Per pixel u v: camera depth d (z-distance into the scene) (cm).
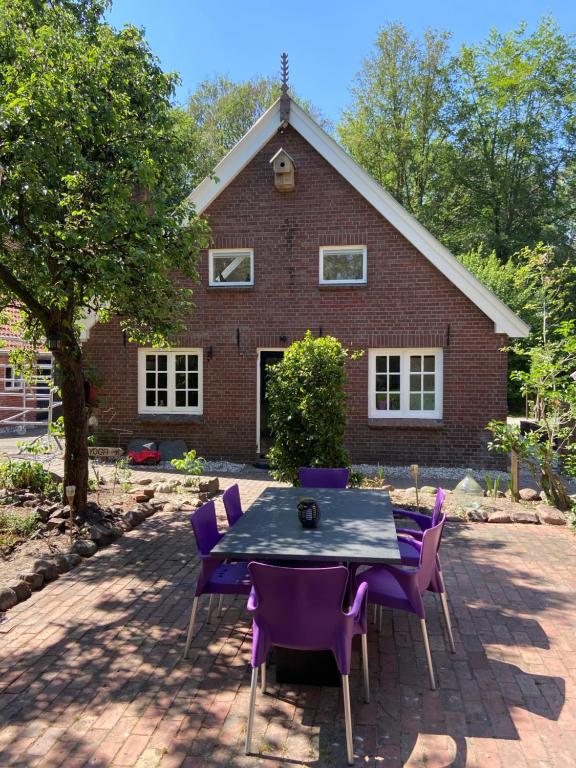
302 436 735
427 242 1100
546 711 326
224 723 314
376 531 392
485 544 638
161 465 1134
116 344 1209
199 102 3272
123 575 536
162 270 642
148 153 655
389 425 1119
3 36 561
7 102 539
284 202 1154
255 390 1168
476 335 1101
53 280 599
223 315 1175
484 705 333
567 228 2947
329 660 352
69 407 678
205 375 1184
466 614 459
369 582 400
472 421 1106
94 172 591
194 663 379
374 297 1130
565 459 876
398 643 413
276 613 308
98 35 654
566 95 2812
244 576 414
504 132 2933
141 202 648
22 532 614
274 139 1157
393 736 304
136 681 356
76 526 638
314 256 1148
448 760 284
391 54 2873
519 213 2955
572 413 773
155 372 1217
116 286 570
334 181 1138
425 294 1115
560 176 2925
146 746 295
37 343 826
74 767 279
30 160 542
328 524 411
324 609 302
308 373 725
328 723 315
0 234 587
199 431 1191
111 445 1215
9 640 407
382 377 1151
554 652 396
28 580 494
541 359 808
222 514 761
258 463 1148
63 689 346
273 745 296
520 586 517
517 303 2248
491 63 2920
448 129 2972
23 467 819
